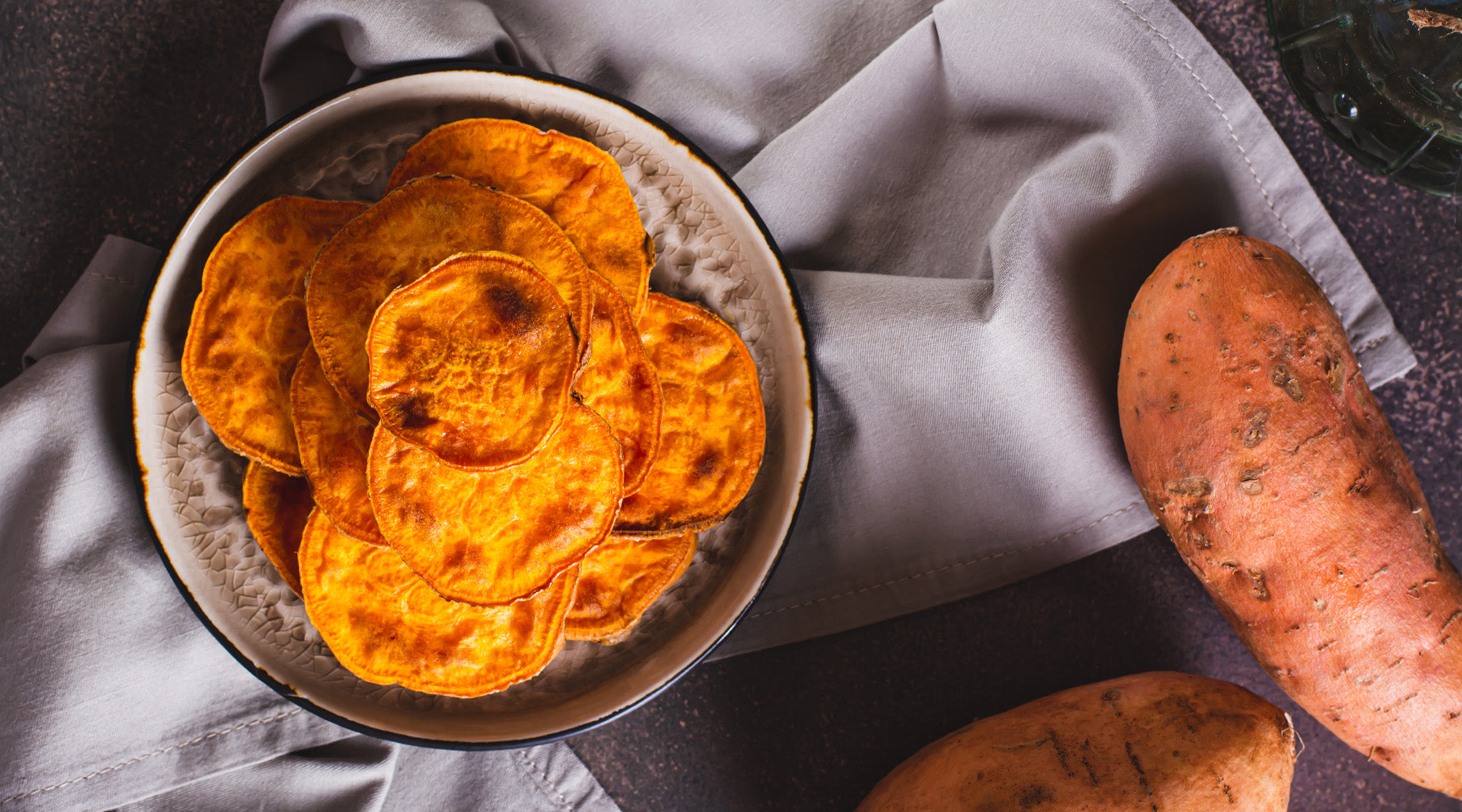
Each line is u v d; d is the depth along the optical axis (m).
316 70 0.62
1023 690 0.65
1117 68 0.63
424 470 0.53
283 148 0.57
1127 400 0.60
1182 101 0.63
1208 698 0.60
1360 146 0.63
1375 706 0.58
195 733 0.61
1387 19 0.59
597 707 0.59
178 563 0.57
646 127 0.58
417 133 0.58
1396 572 0.57
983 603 0.65
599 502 0.54
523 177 0.56
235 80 0.63
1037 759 0.60
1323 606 0.58
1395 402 0.65
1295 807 0.66
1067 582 0.65
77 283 0.61
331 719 0.58
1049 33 0.63
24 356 0.61
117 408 0.60
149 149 0.63
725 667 0.65
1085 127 0.64
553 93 0.58
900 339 0.62
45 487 0.60
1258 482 0.58
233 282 0.55
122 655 0.61
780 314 0.59
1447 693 0.58
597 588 0.58
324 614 0.56
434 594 0.56
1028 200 0.62
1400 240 0.65
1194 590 0.65
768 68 0.65
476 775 0.64
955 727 0.65
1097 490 0.64
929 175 0.65
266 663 0.58
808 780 0.65
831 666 0.65
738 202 0.59
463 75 0.57
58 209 0.63
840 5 0.64
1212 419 0.58
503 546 0.54
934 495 0.64
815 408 0.59
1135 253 0.63
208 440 0.57
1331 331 0.58
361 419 0.54
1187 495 0.59
